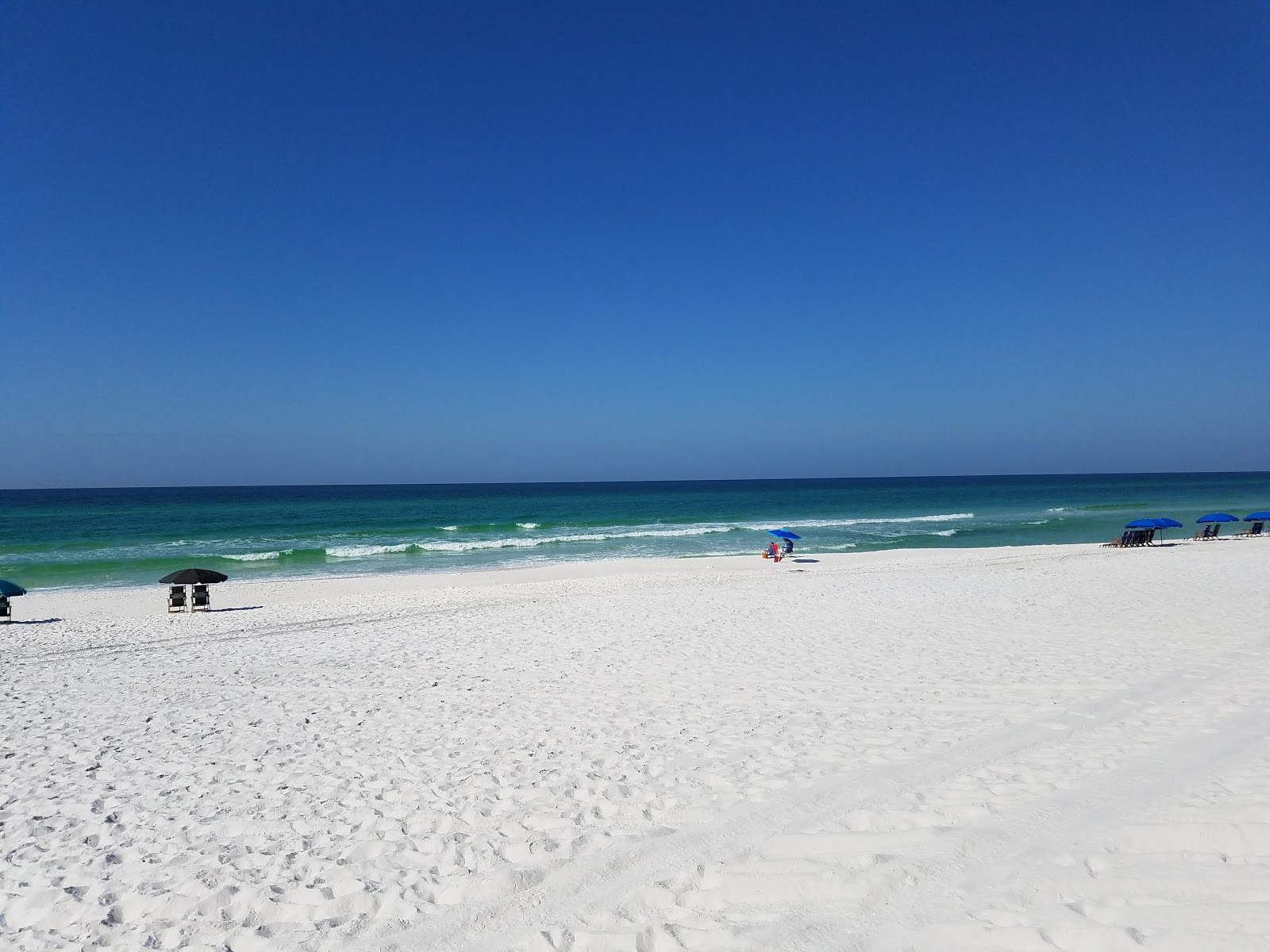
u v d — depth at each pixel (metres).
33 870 4.61
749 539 39.09
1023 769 5.33
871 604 15.18
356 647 12.36
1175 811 4.24
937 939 3.23
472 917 3.78
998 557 26.02
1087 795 4.67
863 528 43.81
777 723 7.06
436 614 16.41
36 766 6.67
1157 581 17.31
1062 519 48.50
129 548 35.66
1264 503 61.12
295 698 8.98
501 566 29.27
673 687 8.70
